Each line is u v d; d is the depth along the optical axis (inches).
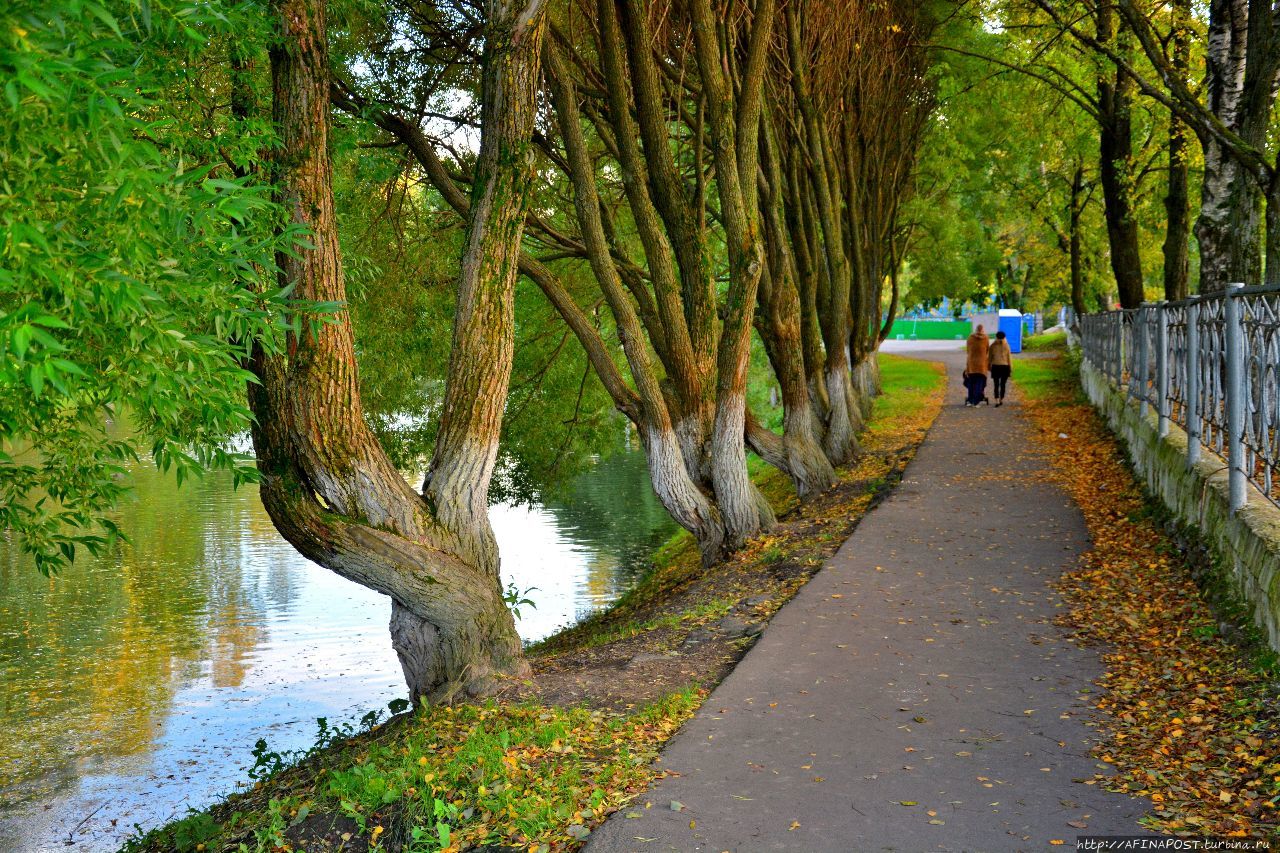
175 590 842.8
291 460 267.4
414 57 526.0
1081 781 194.9
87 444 228.8
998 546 410.0
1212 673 247.3
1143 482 488.4
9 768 482.3
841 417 721.0
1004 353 1002.1
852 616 320.8
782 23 661.9
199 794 447.2
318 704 569.3
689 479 510.9
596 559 962.1
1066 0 667.4
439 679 288.4
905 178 1116.5
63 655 666.2
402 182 609.6
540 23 291.6
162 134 207.5
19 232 132.5
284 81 253.6
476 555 294.2
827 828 176.7
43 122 137.3
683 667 296.4
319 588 851.4
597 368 503.2
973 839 171.5
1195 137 711.1
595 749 226.8
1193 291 1582.2
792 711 238.5
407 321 649.6
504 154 293.3
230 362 184.7
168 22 171.8
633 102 552.4
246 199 169.0
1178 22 665.6
